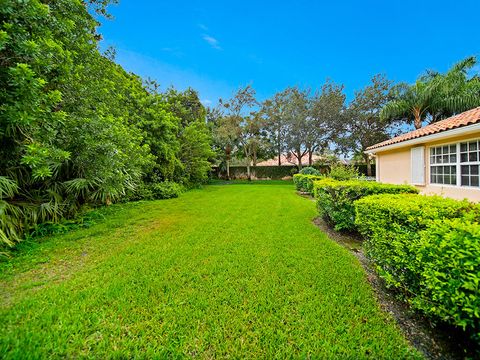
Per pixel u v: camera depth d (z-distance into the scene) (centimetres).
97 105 621
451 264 163
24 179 507
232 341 196
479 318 155
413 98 1509
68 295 266
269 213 699
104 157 562
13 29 355
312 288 275
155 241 457
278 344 192
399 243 225
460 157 641
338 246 413
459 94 1334
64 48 538
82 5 556
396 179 970
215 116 2522
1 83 363
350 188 463
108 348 189
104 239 475
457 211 226
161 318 225
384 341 192
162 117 1253
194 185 1667
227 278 302
